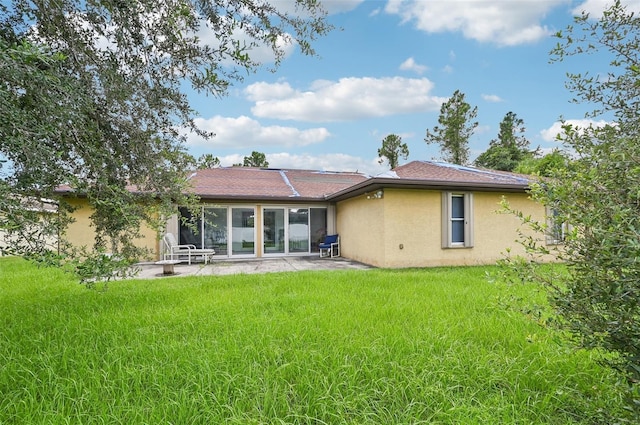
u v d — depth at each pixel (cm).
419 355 264
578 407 198
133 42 302
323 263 1031
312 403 206
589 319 150
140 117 320
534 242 172
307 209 1274
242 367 246
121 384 225
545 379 231
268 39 311
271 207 1225
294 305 427
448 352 270
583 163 157
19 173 229
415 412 198
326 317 366
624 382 155
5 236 231
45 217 261
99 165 282
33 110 229
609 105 188
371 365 249
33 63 204
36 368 253
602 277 141
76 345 291
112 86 290
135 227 327
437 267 898
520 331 318
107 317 376
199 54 296
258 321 351
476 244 959
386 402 211
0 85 199
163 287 578
